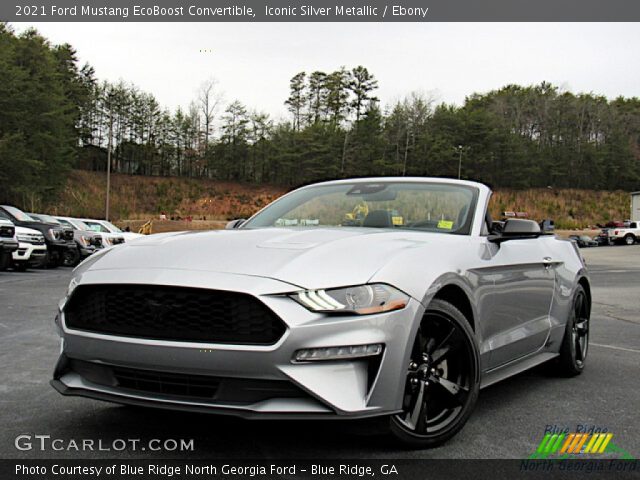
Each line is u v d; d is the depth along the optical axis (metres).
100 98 95.19
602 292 13.11
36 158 53.09
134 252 3.04
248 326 2.56
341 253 2.82
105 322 2.78
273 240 3.06
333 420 2.57
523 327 3.95
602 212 107.25
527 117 127.06
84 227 21.62
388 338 2.62
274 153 105.88
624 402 3.94
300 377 2.49
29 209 51.09
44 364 4.86
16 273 15.29
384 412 2.62
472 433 3.21
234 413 2.53
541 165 116.12
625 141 125.12
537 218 100.81
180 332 2.61
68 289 3.01
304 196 4.36
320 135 107.31
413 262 2.88
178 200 91.31
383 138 113.38
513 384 4.45
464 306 3.22
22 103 52.53
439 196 3.99
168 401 2.64
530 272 4.00
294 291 2.56
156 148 100.31
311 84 120.81
